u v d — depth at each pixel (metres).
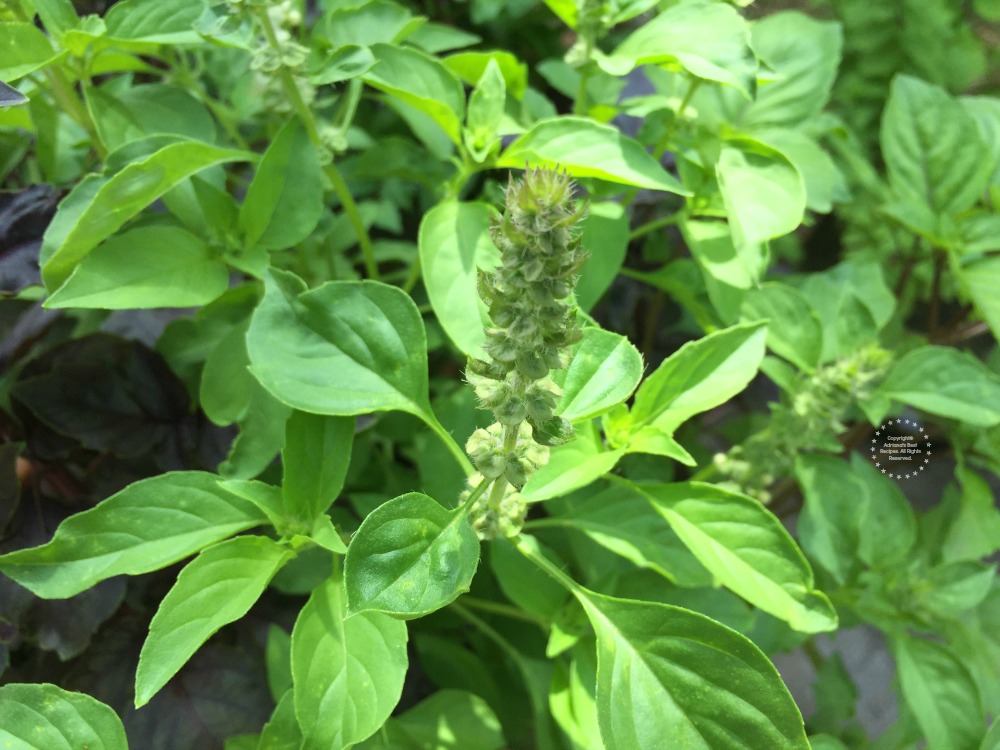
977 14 0.50
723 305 0.25
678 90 0.29
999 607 0.30
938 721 0.25
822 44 0.29
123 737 0.18
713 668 0.17
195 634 0.17
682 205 0.33
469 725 0.24
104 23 0.22
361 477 0.29
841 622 0.29
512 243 0.13
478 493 0.17
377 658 0.17
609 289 0.35
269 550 0.19
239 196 0.32
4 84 0.19
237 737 0.22
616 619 0.18
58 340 0.26
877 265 0.32
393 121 0.37
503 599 0.29
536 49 0.41
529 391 0.15
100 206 0.19
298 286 0.19
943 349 0.28
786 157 0.23
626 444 0.21
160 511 0.19
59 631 0.22
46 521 0.24
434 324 0.31
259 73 0.24
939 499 0.41
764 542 0.20
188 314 0.28
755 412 0.39
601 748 0.21
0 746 0.17
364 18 0.26
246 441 0.21
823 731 0.32
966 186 0.30
